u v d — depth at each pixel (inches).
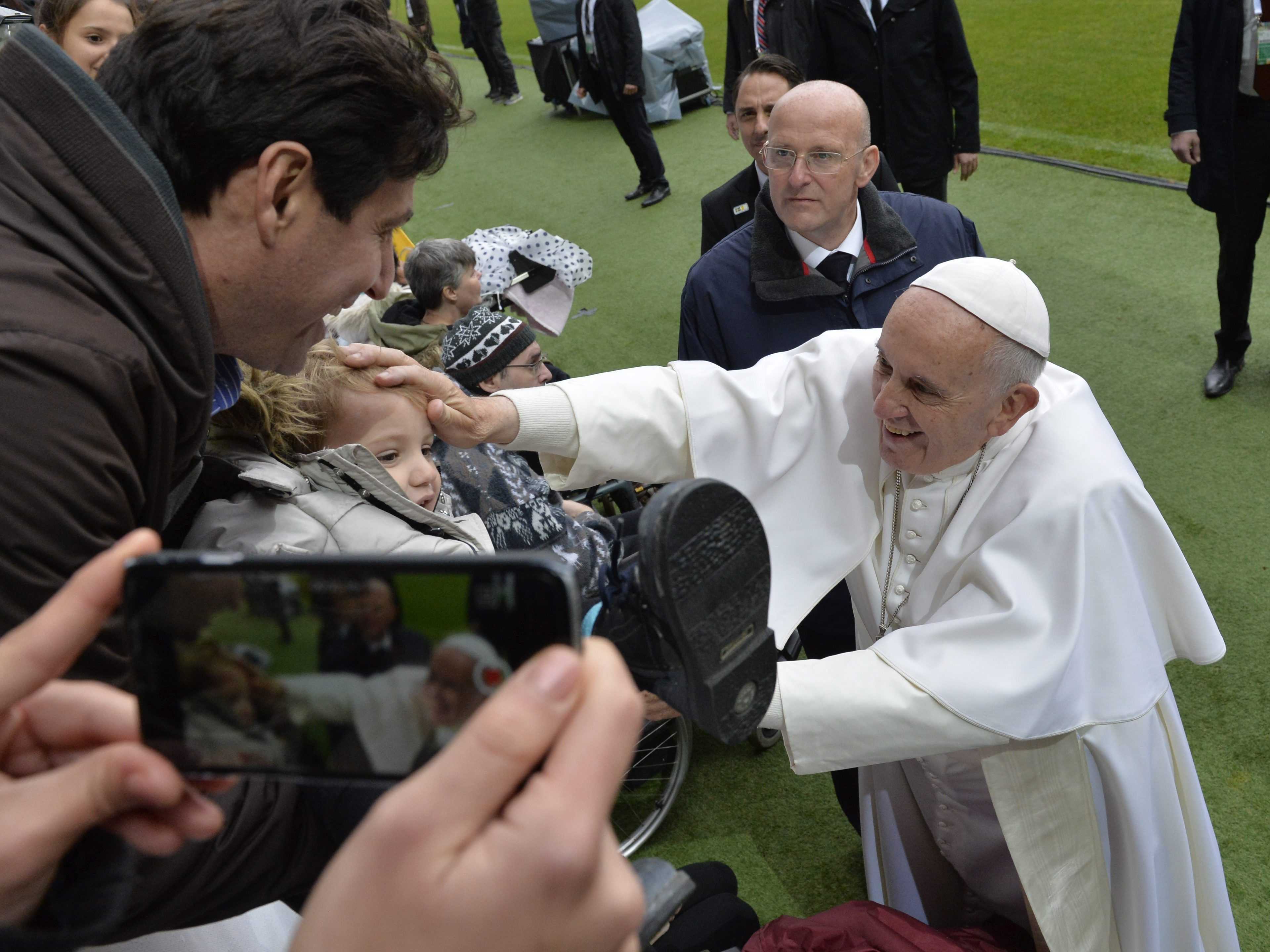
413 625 18.3
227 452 53.1
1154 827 58.7
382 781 19.5
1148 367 159.3
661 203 270.4
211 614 18.7
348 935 14.7
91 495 28.5
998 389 50.8
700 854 98.6
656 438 62.0
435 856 14.5
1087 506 52.4
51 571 27.7
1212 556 121.7
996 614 52.1
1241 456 136.5
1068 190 224.4
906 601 61.0
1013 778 56.8
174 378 32.3
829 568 61.8
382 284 40.1
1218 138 129.8
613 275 235.9
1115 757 55.4
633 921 16.3
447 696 18.5
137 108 32.4
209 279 35.3
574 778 15.0
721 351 99.7
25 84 29.7
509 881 14.5
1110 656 53.4
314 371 57.1
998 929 68.3
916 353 50.2
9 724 20.6
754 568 28.7
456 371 104.2
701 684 28.5
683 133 318.0
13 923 20.1
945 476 57.5
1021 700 50.7
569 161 319.6
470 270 119.1
